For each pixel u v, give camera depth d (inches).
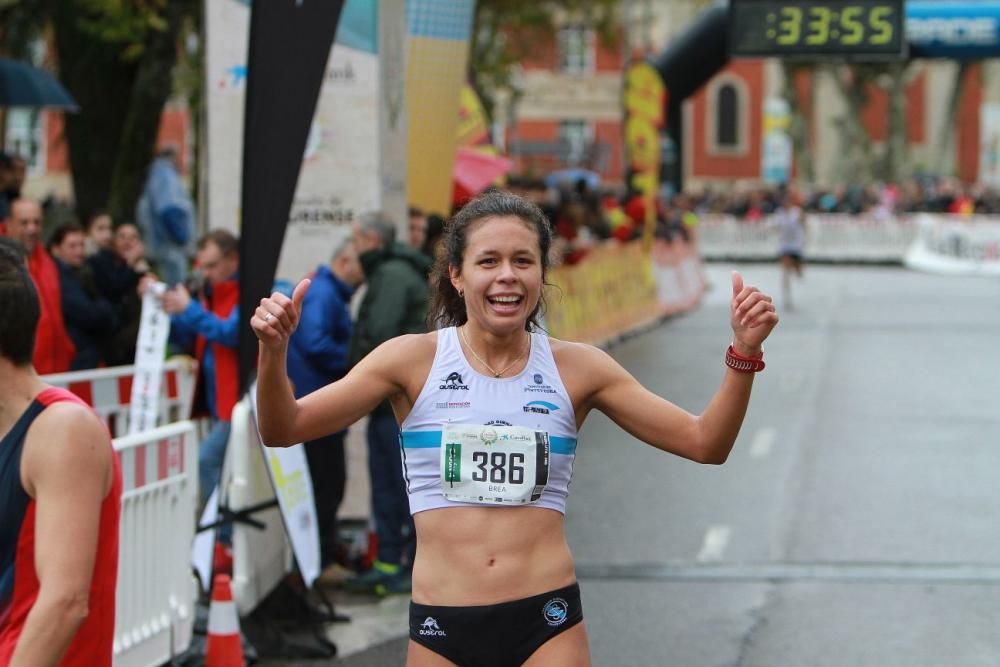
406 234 1146.0
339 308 962.7
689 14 6392.7
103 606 416.5
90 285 1104.8
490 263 468.4
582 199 2645.2
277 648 816.9
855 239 4938.5
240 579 808.3
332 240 1087.0
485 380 474.6
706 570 996.6
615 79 6796.3
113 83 2073.1
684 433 474.9
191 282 1090.1
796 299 3378.4
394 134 1120.2
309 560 840.9
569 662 466.0
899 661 804.0
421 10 1270.9
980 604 910.4
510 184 2277.3
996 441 1489.9
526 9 3189.0
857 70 6678.2
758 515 1165.7
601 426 1657.2
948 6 2930.6
